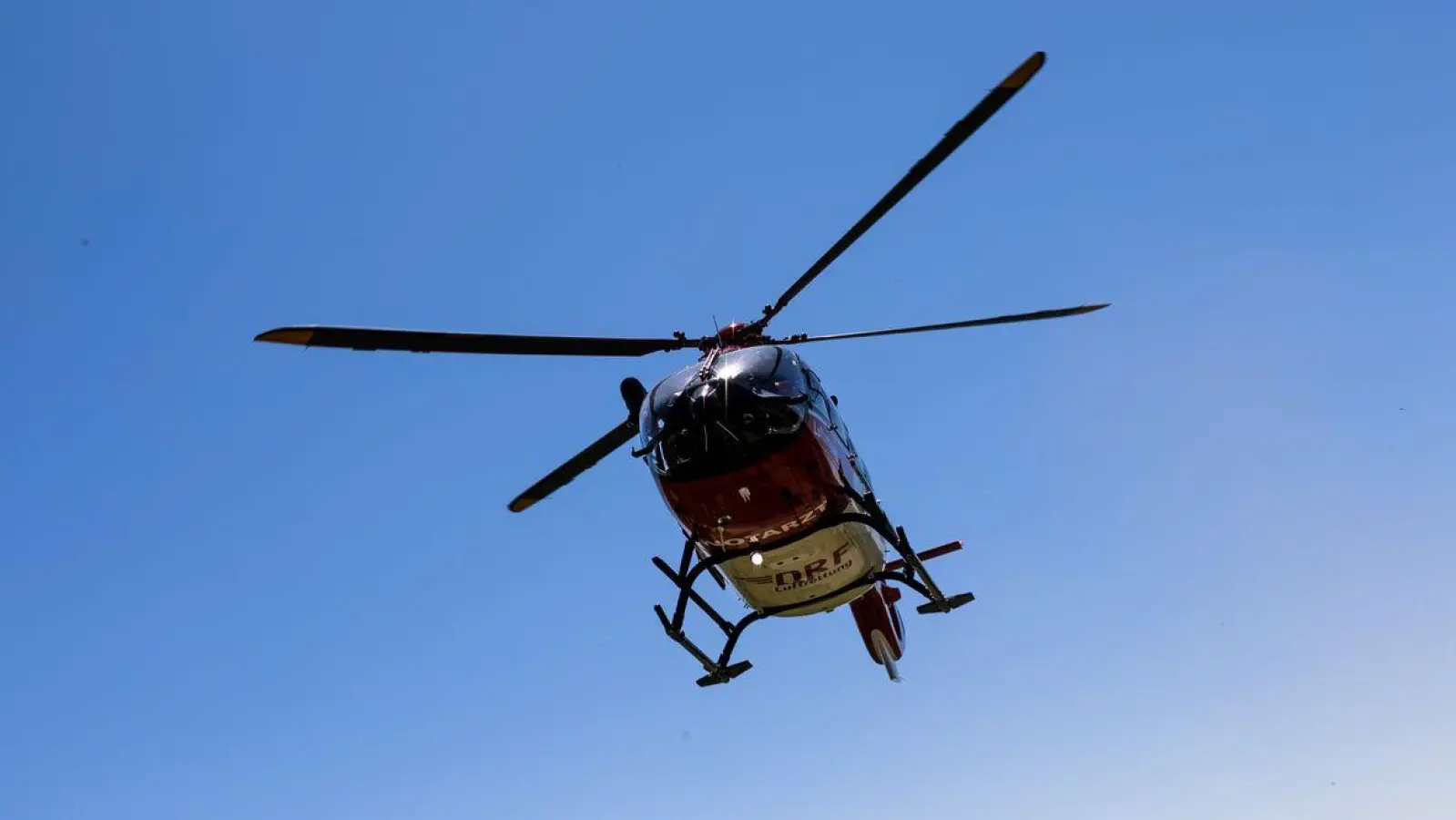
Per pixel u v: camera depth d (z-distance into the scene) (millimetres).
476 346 15812
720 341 16688
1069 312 16594
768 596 15734
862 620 18562
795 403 14633
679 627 15781
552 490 18297
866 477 16391
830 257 15891
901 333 16672
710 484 14383
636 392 16641
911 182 14680
